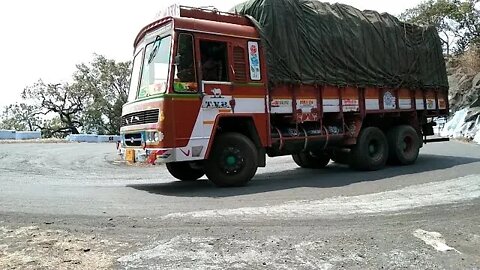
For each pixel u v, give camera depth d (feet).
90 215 18.92
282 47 30.27
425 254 13.82
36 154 59.06
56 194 24.93
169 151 25.13
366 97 36.24
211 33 27.12
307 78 31.48
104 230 16.42
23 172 38.70
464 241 15.17
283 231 16.22
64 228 16.75
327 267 12.61
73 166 44.88
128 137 28.58
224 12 28.94
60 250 13.97
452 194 23.54
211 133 26.61
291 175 34.73
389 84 37.70
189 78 26.12
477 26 133.49
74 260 13.02
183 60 26.00
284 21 30.71
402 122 41.06
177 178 32.94
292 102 30.94
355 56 35.04
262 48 29.17
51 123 176.14
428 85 41.93
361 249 14.20
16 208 20.43
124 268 12.42
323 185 27.81
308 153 39.86
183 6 27.20
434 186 26.25
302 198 22.97
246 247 14.30
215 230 16.35
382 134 37.24
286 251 13.93
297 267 12.59
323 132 33.24
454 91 102.53
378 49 37.06
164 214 19.12
